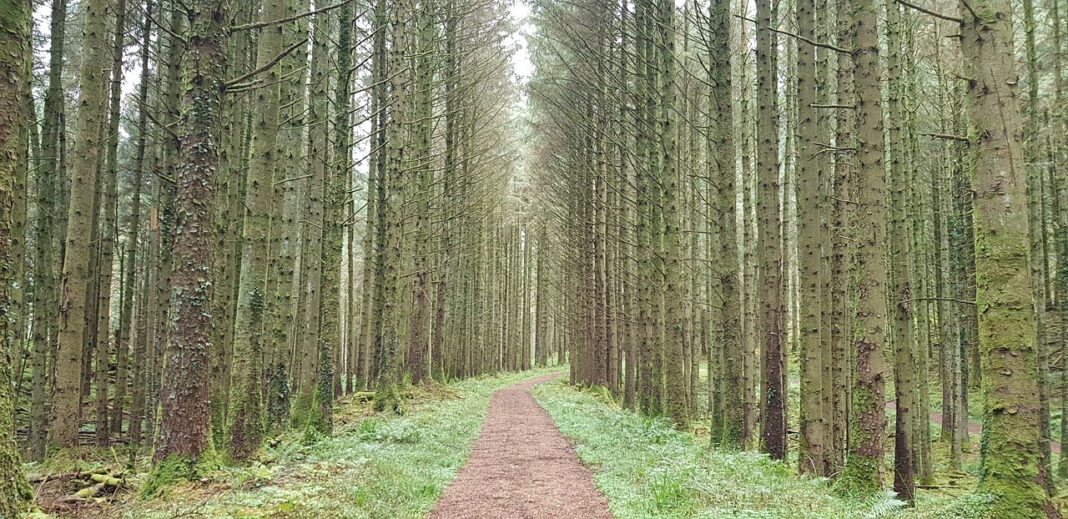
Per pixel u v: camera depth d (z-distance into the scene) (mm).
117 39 12398
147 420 15094
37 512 4926
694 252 22125
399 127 18531
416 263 23703
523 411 19750
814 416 9828
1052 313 17859
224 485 6727
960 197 16891
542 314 58250
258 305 9508
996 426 5473
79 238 9578
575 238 27594
